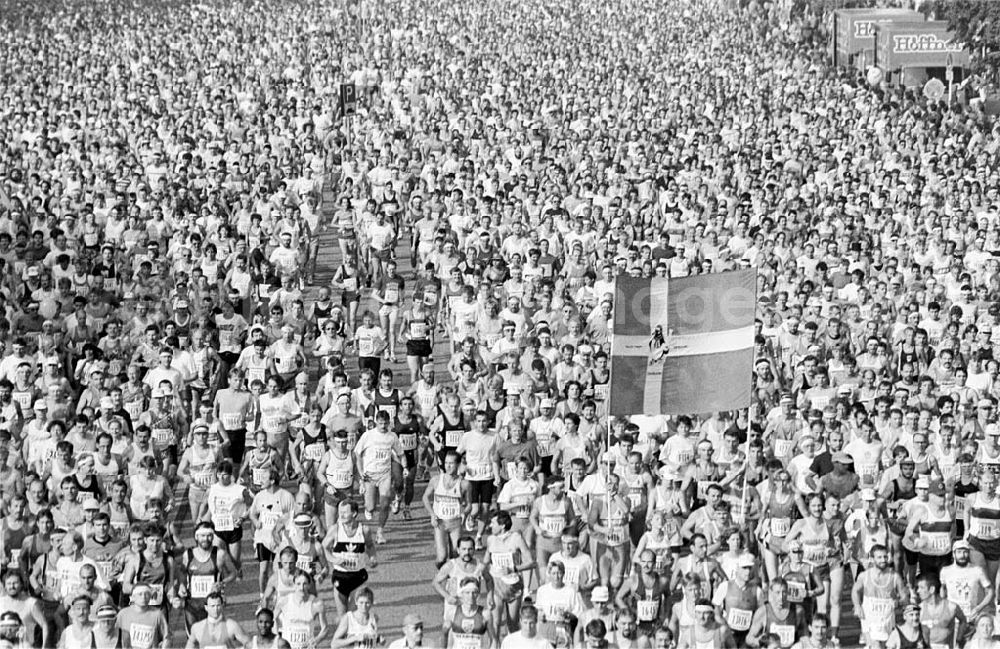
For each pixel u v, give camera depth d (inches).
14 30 3656.5
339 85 2696.9
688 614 983.6
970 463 1176.8
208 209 1738.4
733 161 2116.1
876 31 3088.1
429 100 2509.8
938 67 3009.4
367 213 1733.5
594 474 1123.3
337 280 1615.4
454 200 1775.3
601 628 923.4
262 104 2502.5
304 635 977.5
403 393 1390.3
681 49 3385.8
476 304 1467.8
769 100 2677.2
